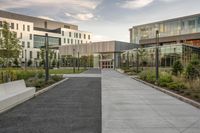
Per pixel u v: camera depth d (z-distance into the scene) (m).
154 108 10.57
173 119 8.52
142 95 14.85
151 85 20.44
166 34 70.19
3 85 11.41
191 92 14.34
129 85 21.56
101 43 82.31
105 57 81.81
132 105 11.30
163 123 7.96
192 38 62.84
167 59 51.56
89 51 87.31
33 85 18.50
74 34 123.56
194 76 19.67
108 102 12.18
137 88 18.98
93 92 16.44
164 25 71.06
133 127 7.49
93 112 9.73
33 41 103.69
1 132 6.95
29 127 7.47
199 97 12.66
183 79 19.61
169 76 21.14
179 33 66.25
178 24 66.69
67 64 95.38
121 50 79.19
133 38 84.25
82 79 29.52
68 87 19.88
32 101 12.56
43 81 21.28
